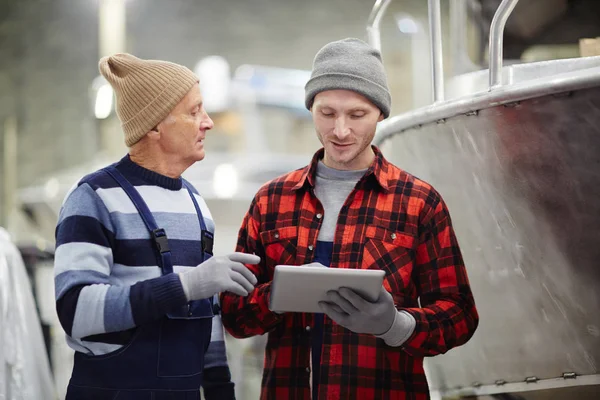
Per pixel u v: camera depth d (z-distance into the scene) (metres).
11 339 2.63
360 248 2.21
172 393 2.04
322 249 2.25
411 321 2.07
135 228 2.07
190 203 2.20
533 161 2.30
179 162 2.18
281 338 2.28
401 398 2.17
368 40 3.10
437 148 2.63
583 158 2.21
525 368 2.44
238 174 8.66
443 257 2.24
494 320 2.50
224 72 10.40
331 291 1.92
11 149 16.59
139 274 2.05
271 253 2.30
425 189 2.27
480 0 3.29
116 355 2.02
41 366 2.73
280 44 17.69
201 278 1.94
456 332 2.16
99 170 2.14
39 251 4.38
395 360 2.19
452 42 3.32
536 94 2.23
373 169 2.27
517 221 2.38
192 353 2.10
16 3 17.48
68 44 17.53
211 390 2.28
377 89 2.20
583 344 2.30
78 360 2.07
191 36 17.55
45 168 17.02
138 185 2.13
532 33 3.18
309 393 2.22
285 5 17.67
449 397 2.75
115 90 2.19
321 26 17.70
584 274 2.27
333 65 2.20
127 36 17.31
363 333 2.06
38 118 17.31
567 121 2.20
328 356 2.18
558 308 2.33
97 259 2.01
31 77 17.47
